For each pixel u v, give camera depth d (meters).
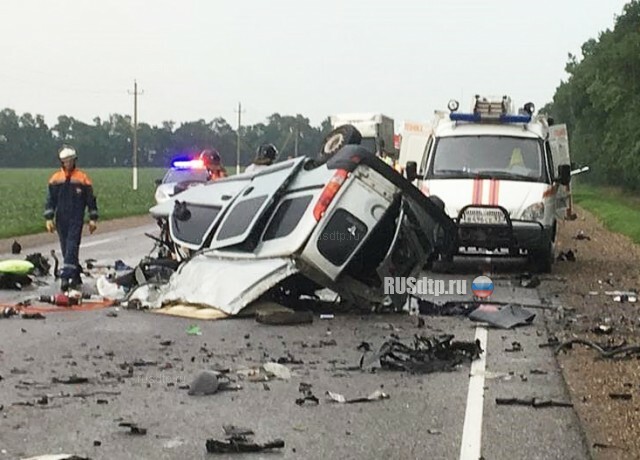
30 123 171.12
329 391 8.66
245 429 7.37
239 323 12.28
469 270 19.78
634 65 71.56
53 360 9.82
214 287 13.03
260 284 12.73
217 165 21.95
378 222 13.04
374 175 13.13
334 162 13.17
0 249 23.36
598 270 20.31
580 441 7.19
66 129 174.12
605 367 9.89
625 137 72.12
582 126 91.12
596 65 76.25
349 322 12.54
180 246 14.63
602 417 7.94
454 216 18.80
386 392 8.65
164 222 15.90
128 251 22.80
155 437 7.17
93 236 28.45
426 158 20.42
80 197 15.53
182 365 9.67
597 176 95.50
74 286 15.46
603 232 34.94
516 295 15.70
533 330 12.12
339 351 10.54
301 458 6.73
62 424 7.48
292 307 13.57
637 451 7.02
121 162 174.62
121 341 10.91
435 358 9.83
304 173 13.81
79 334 11.34
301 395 8.52
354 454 6.82
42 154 171.25
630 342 11.32
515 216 18.72
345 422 7.64
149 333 11.45
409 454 6.82
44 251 22.84
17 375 9.12
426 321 12.75
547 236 18.89
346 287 13.10
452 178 19.42
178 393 8.52
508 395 8.59
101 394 8.45
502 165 19.67
